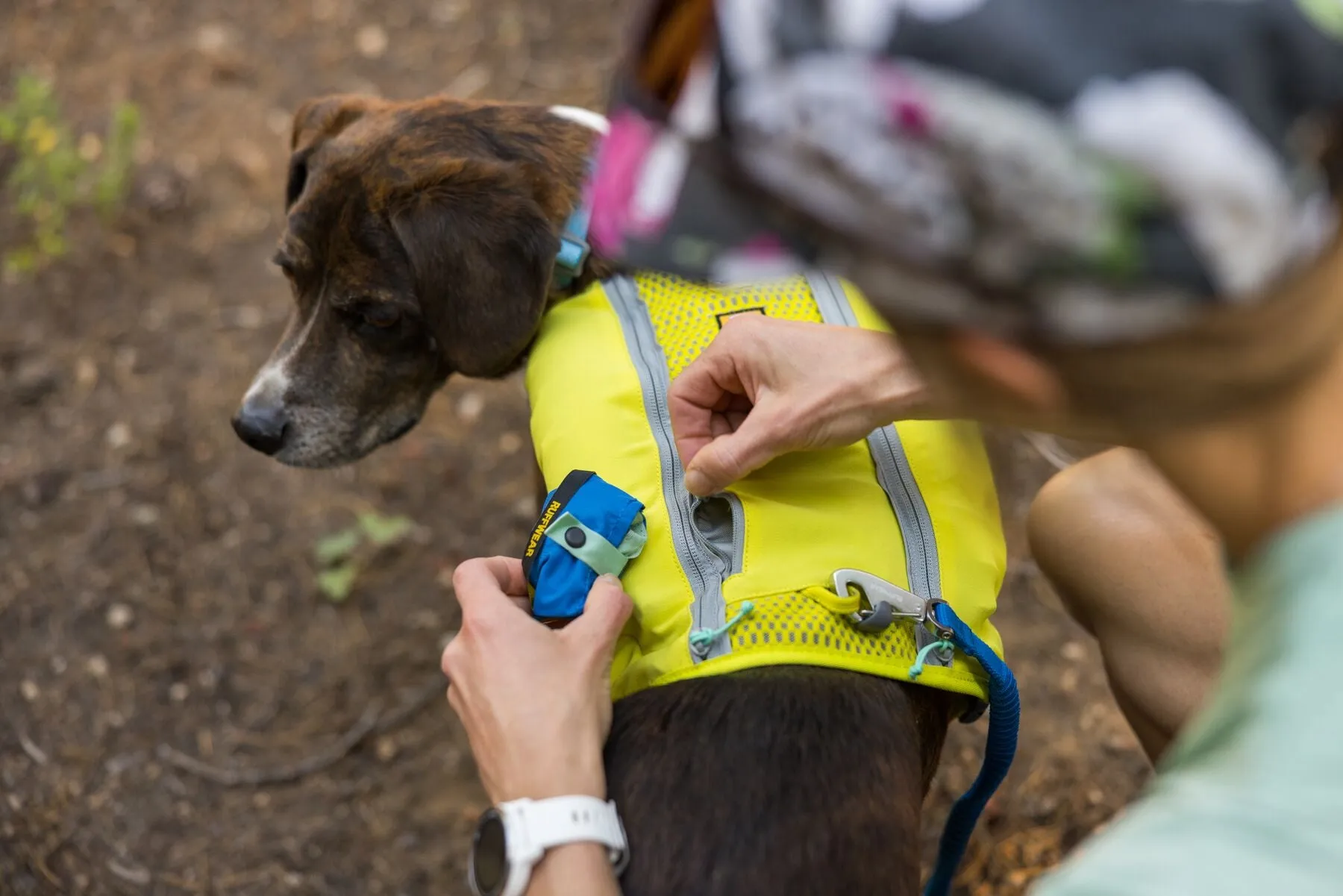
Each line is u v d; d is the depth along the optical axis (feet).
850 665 5.18
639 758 5.09
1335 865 2.53
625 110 3.28
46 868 8.61
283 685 9.59
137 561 10.23
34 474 10.72
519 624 5.03
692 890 4.80
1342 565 2.73
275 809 8.95
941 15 2.52
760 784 4.99
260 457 10.84
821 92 2.62
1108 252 2.44
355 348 7.98
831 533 5.45
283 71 14.01
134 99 13.69
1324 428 2.74
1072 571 6.24
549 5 14.57
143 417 11.12
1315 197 2.49
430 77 13.85
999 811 8.57
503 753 4.74
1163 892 2.60
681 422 5.72
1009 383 2.81
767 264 3.04
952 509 5.72
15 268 12.17
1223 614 5.71
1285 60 2.47
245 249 12.36
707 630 5.15
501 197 7.13
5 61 14.07
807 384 5.32
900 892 4.99
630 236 3.23
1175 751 3.17
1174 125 2.36
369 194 7.47
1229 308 2.50
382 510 10.58
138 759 9.17
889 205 2.60
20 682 9.55
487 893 4.65
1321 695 2.67
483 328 7.13
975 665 5.51
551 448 6.07
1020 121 2.43
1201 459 2.83
